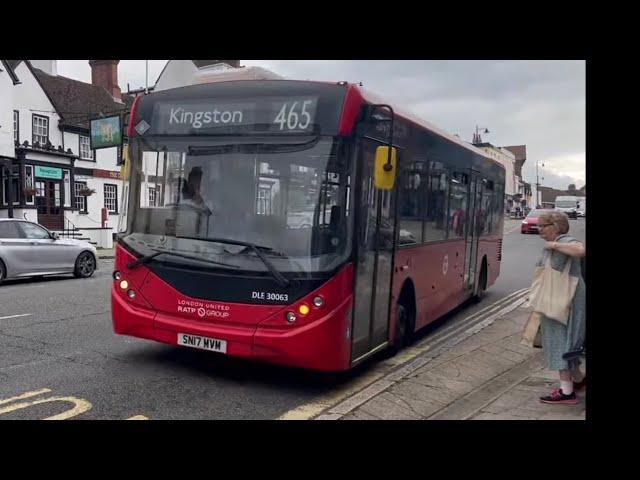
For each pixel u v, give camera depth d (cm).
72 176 2809
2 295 1155
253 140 563
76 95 3158
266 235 549
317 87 553
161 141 602
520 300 1225
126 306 604
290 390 580
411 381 610
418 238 750
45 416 491
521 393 560
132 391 561
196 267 567
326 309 532
